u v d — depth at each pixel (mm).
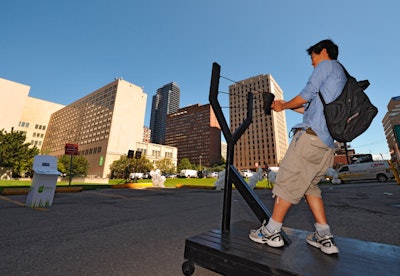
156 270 1855
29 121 87812
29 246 2432
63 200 6730
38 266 1907
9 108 62250
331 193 9672
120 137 68938
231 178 1933
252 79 96938
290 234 1775
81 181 25141
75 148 13555
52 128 94125
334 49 1604
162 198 7648
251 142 98812
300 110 1824
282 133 105188
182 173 49125
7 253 2205
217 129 134000
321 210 1478
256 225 2025
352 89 1250
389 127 86125
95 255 2186
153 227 3369
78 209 5008
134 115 74812
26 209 4906
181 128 143000
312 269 1086
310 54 1742
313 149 1364
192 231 3143
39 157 5508
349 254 1323
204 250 1445
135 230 3182
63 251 2287
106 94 74938
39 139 91250
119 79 72375
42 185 5406
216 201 6867
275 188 1499
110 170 63812
